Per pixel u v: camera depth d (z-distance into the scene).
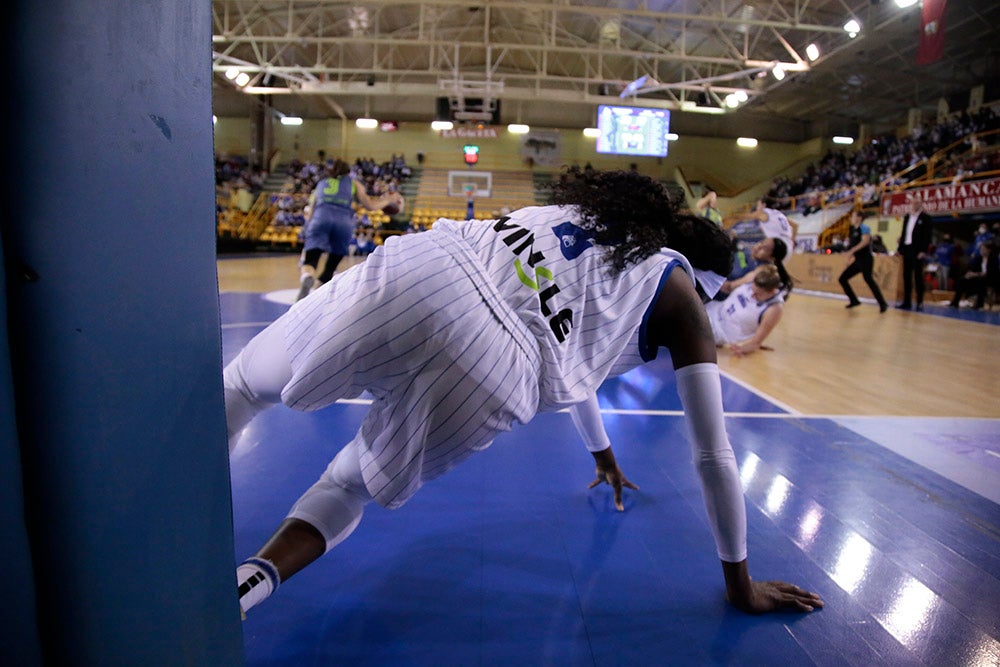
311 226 5.79
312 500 1.15
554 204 1.25
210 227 0.64
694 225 1.32
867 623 1.41
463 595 1.47
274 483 2.07
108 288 0.54
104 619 0.56
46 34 0.49
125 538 0.57
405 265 1.05
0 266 0.48
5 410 0.49
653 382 3.85
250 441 2.49
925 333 6.78
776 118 25.66
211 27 0.62
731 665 1.26
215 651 0.69
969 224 14.51
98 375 0.54
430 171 25.64
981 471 2.45
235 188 22.23
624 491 2.11
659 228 1.25
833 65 17.98
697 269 1.34
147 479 0.58
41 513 0.52
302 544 1.10
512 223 1.17
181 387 0.61
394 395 1.06
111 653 0.57
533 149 25.98
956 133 17.08
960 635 1.38
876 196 15.91
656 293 1.18
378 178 24.77
